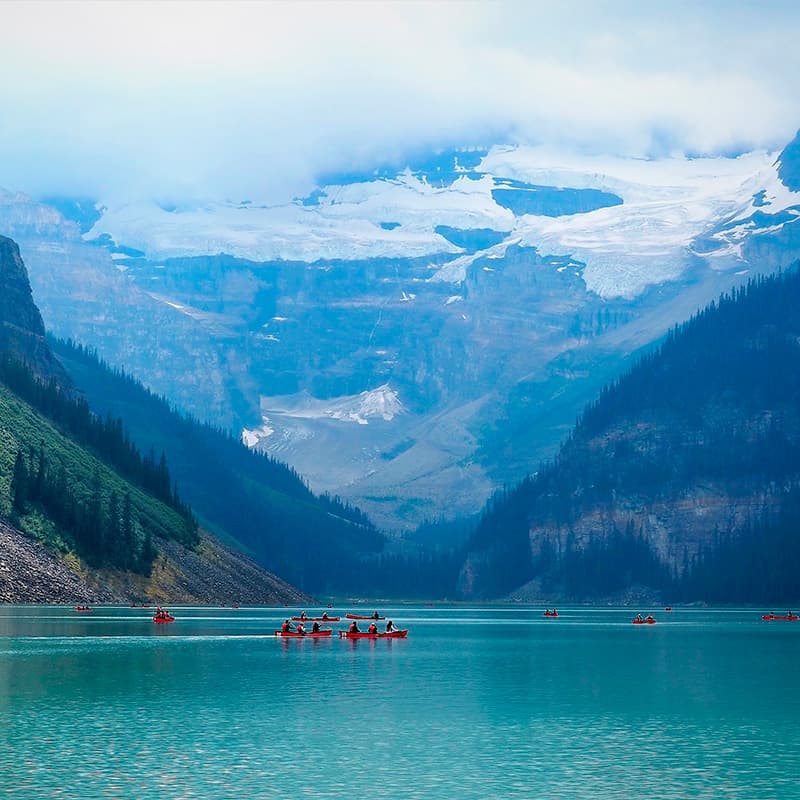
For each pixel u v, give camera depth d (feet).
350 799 446.19
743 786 474.08
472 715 630.74
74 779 466.29
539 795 456.45
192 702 653.71
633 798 453.99
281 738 553.23
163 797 443.32
